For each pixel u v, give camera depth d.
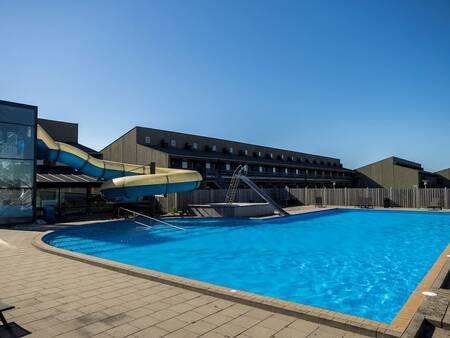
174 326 4.49
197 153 39.03
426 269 10.07
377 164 55.53
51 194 22.31
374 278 9.14
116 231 17.58
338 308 6.93
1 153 16.44
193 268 10.38
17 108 17.00
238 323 4.57
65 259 8.82
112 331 4.34
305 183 50.44
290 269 10.18
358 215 25.86
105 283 6.54
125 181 20.70
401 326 4.23
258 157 50.91
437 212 25.03
